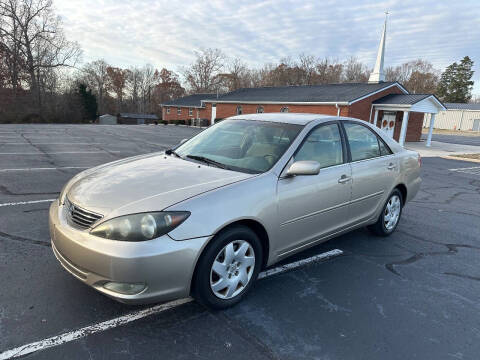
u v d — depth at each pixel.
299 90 29.20
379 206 4.34
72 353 2.21
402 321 2.79
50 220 2.80
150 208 2.40
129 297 2.30
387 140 4.61
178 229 2.38
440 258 4.11
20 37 43.53
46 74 46.72
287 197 3.04
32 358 2.14
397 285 3.39
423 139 29.05
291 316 2.76
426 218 5.81
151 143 15.31
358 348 2.42
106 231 2.33
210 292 2.62
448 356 2.39
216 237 2.59
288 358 2.29
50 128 23.20
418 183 5.10
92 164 8.99
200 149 3.74
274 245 3.04
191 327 2.55
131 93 80.56
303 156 3.35
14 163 8.62
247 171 3.08
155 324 2.56
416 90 74.31
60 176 7.27
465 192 8.43
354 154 3.96
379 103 21.55
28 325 2.44
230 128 3.93
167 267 2.33
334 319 2.76
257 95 31.52
